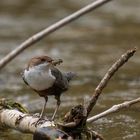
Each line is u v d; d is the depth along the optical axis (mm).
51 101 12469
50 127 8062
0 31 22797
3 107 9641
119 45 19984
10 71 16094
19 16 26281
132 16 26156
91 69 16125
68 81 8883
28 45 12742
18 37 21438
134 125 10297
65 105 12023
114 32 22703
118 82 14469
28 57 18047
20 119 9023
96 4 12797
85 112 7949
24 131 8953
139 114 11102
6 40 20797
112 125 10312
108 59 17531
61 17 26062
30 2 30062
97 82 14492
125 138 9445
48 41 21047
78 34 22438
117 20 25391
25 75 8414
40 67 8305
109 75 8141
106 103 12062
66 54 18469
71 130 7965
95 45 20078
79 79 14859
